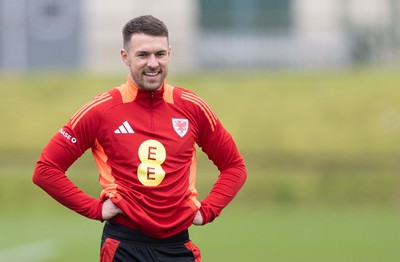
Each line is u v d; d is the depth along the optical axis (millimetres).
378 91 86812
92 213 19734
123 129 19781
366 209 67750
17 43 103062
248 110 84500
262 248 46594
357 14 100688
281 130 80938
